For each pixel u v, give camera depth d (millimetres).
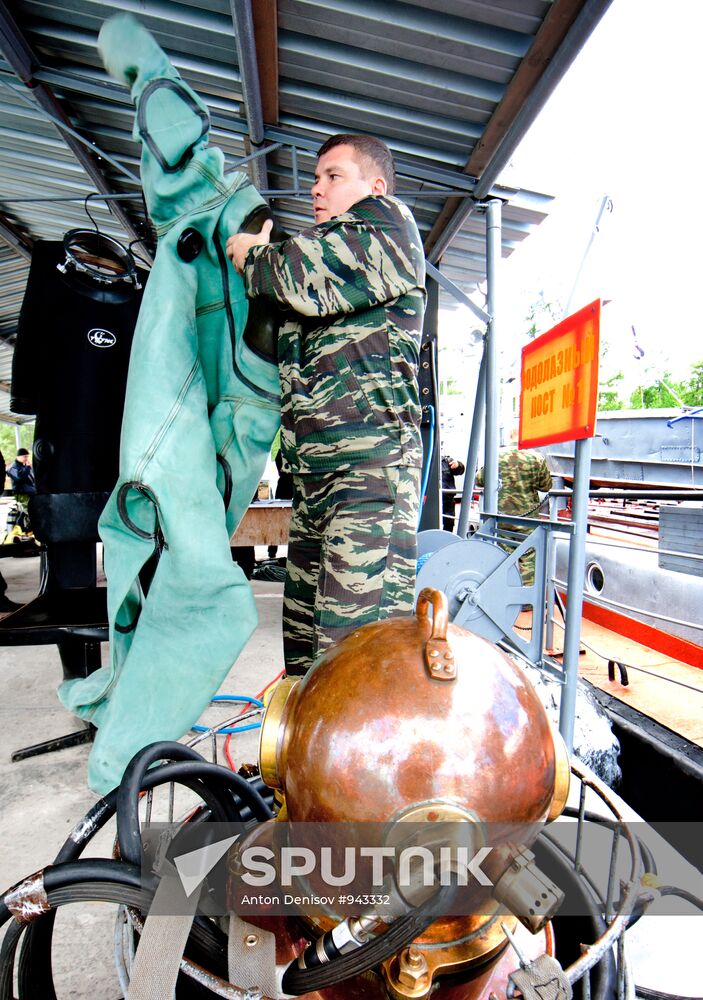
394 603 1203
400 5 2053
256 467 1376
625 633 3537
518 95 2342
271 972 566
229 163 3027
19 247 5059
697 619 2926
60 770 1903
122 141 3453
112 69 1217
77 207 4445
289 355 1281
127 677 1125
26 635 1696
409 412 1263
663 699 2566
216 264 1321
